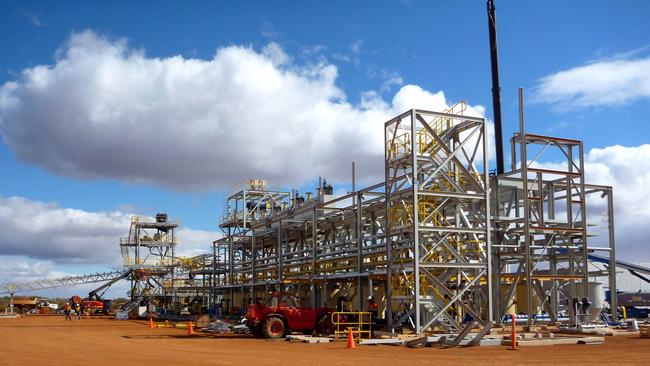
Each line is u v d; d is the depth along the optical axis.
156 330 39.19
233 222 61.31
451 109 33.88
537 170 33.25
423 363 18.50
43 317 68.62
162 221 79.44
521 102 33.59
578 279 34.53
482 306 35.06
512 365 17.77
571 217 34.50
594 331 30.09
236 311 53.91
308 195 55.19
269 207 62.75
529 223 33.97
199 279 71.19
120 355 21.50
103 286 80.38
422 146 32.09
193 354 21.80
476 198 29.92
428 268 31.02
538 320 38.47
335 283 40.94
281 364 18.36
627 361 18.70
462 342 24.97
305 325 30.48
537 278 32.41
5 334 35.34
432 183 32.59
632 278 59.31
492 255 34.12
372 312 31.12
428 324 28.20
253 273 51.50
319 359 19.88
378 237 34.47
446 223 30.61
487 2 54.97
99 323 50.94
